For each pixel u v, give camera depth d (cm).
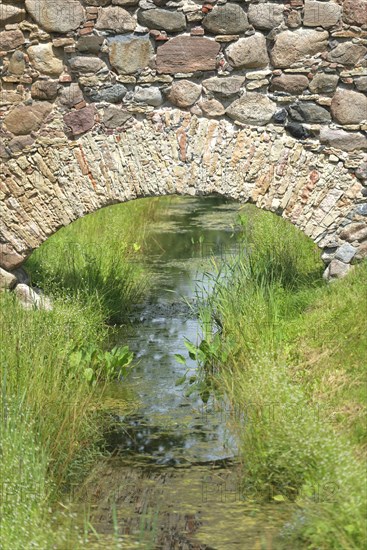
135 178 1059
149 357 1052
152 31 1038
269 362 831
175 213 1936
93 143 1059
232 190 1051
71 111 1056
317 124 1034
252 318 995
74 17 1042
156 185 1059
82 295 1109
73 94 1054
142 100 1048
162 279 1371
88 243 1343
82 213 1070
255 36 1030
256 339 960
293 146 1039
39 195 1070
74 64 1048
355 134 1030
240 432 806
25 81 1056
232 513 707
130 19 1039
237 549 657
